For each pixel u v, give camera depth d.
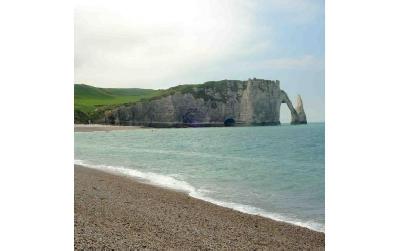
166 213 9.53
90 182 13.42
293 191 15.66
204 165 23.59
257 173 21.28
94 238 7.14
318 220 10.12
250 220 9.64
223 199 12.38
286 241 8.27
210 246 7.38
